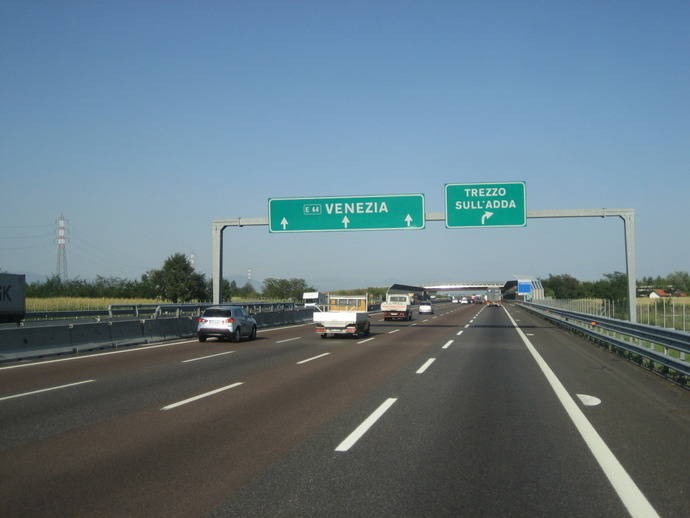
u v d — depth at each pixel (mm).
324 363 16812
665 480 5852
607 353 20062
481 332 32031
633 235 27078
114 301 61625
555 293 105250
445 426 8383
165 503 5137
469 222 28203
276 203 30531
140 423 8555
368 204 29578
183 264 74625
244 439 7562
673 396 11180
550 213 27656
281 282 105062
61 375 14016
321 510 4977
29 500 5203
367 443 7359
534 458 6672
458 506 5090
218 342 25172
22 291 22828
